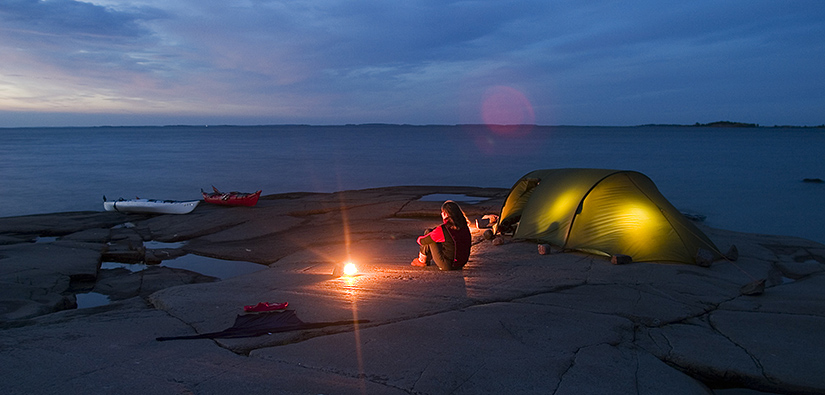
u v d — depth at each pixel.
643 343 5.04
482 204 18.62
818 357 4.70
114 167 42.97
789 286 7.54
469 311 5.71
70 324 5.38
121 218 16.42
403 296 6.43
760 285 6.84
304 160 51.84
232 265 10.59
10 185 30.05
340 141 114.44
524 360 4.35
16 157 56.09
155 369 4.05
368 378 3.94
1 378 3.82
